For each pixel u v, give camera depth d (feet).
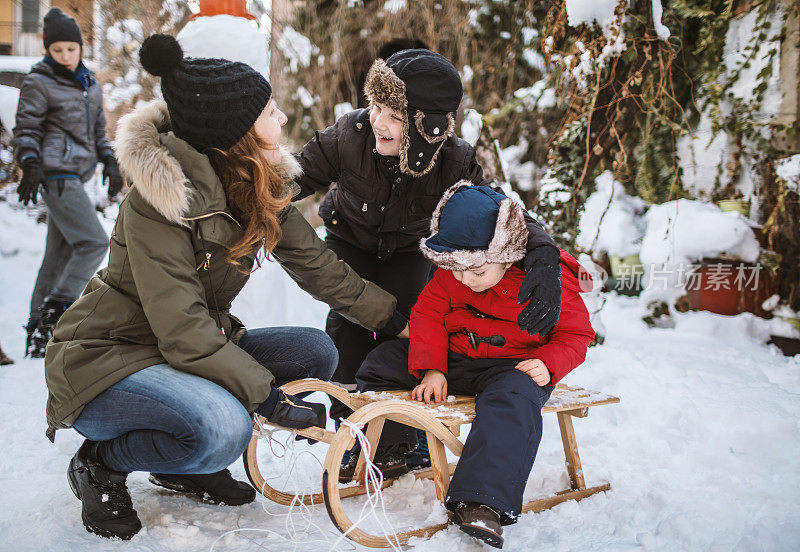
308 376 7.64
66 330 6.25
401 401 6.26
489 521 5.78
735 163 17.02
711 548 6.15
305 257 7.32
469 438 6.26
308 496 7.22
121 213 6.18
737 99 16.88
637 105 13.91
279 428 6.43
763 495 7.39
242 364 6.10
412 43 9.68
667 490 7.59
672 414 9.89
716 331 15.33
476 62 22.88
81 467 6.27
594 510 7.07
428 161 7.56
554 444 9.23
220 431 5.82
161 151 5.85
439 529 6.36
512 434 6.16
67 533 6.26
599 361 13.01
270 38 19.77
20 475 7.78
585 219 17.83
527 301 7.14
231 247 6.42
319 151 8.18
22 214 22.03
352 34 22.82
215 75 6.04
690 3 16.87
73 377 6.03
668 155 18.13
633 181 18.99
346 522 5.92
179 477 7.15
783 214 15.44
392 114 7.25
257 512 6.99
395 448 7.58
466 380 7.38
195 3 18.78
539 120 22.09
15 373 12.60
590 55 13.29
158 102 6.55
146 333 6.28
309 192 8.52
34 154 13.55
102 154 14.99
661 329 15.97
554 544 6.26
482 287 7.14
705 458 8.51
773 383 11.73
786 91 15.84
